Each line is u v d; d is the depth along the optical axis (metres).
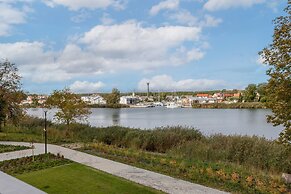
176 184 9.42
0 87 23.36
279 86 7.30
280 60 7.48
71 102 23.72
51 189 8.89
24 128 25.73
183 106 100.06
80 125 24.08
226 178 9.71
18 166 12.10
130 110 85.62
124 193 8.45
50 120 27.59
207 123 37.97
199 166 11.31
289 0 7.96
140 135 18.06
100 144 16.86
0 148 16.72
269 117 7.85
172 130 18.41
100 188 8.95
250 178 9.31
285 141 7.64
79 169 11.52
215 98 105.31
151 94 136.00
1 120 23.45
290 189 8.80
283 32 7.37
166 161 12.51
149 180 9.91
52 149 16.56
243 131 27.80
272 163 11.20
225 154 12.95
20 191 3.01
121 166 12.08
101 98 94.38
